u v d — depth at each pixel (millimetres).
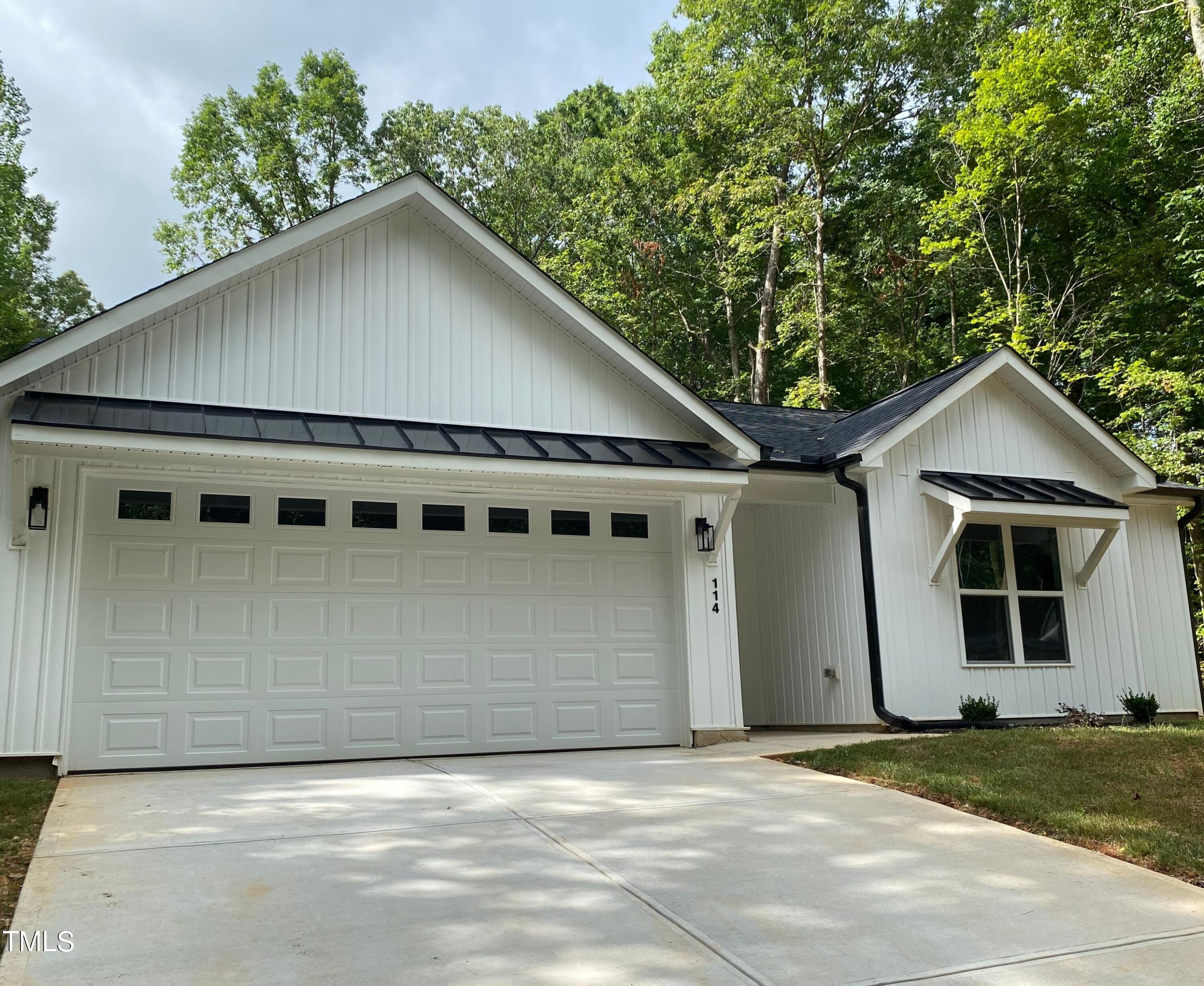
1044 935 4809
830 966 4352
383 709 9742
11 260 31656
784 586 13641
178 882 5219
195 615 9133
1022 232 25719
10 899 4906
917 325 30125
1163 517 15016
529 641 10477
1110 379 22297
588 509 11031
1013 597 13086
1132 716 13211
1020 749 8906
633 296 32375
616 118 37875
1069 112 22547
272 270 9547
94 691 8680
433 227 10367
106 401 8625
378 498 10070
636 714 10797
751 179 28531
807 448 13438
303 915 4777
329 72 37844
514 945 4453
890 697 11984
